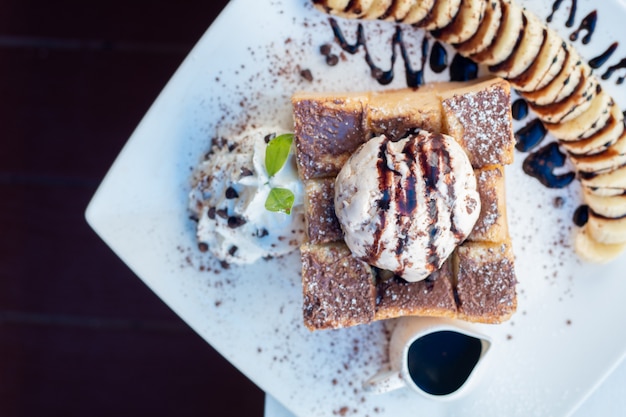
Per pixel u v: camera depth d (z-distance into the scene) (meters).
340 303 0.46
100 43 0.56
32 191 0.57
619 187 0.49
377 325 0.51
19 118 0.56
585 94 0.48
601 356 0.50
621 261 0.50
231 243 0.49
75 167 0.57
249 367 0.50
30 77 0.56
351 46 0.49
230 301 0.50
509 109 0.46
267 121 0.50
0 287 0.58
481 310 0.46
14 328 0.58
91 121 0.56
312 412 0.50
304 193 0.47
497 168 0.46
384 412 0.50
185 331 0.58
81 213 0.57
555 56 0.48
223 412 0.58
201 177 0.49
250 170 0.47
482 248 0.46
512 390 0.51
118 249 0.49
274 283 0.50
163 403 0.59
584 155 0.50
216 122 0.49
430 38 0.49
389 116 0.46
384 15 0.48
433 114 0.46
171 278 0.50
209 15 0.55
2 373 0.58
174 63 0.56
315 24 0.49
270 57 0.49
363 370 0.51
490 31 0.47
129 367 0.58
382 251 0.44
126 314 0.58
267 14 0.48
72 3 0.55
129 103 0.56
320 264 0.46
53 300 0.58
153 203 0.49
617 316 0.50
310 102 0.45
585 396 0.50
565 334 0.51
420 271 0.45
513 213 0.51
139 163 0.49
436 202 0.43
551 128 0.50
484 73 0.50
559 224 0.51
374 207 0.43
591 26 0.48
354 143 0.46
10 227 0.57
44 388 0.59
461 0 0.47
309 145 0.45
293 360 0.50
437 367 0.48
